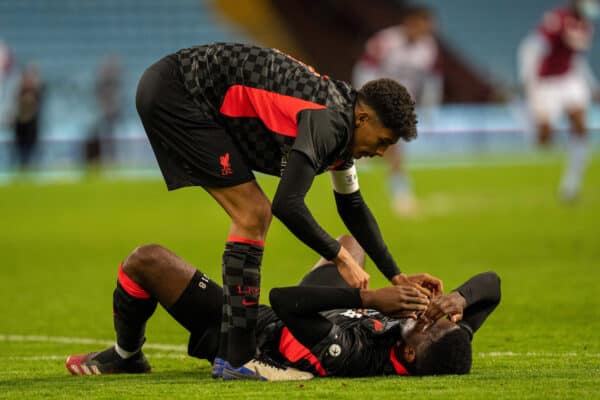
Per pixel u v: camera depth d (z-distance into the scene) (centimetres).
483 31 11894
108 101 9362
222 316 1806
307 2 11425
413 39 5831
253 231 1783
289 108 1708
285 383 1697
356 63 11362
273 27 11425
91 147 9288
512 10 12131
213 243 4762
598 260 3878
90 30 11288
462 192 6912
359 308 1675
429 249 4362
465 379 1672
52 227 5522
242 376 1755
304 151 1636
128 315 1859
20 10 11269
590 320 2619
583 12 6106
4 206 6575
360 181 7975
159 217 5947
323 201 6444
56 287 3525
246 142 1794
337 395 1567
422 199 6575
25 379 1892
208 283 1844
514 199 6419
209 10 11488
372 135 1703
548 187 7088
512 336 2394
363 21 11381
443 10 11994
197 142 1800
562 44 6050
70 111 10212
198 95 1802
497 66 11606
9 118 9888
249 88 1766
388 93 1688
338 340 1709
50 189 7619
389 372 1738
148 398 1598
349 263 1672
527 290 3183
